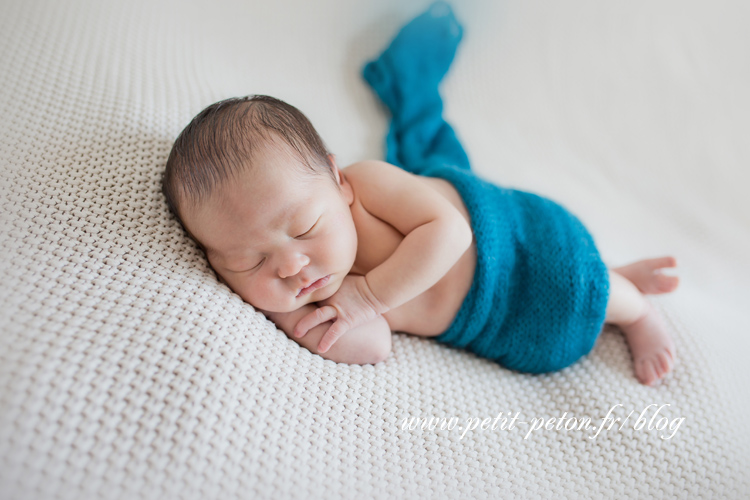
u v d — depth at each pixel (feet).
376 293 3.27
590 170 5.49
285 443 2.72
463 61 5.88
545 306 3.56
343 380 3.14
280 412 2.80
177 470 2.40
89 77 3.62
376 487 2.83
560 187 5.23
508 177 5.18
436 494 2.91
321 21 5.50
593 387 3.55
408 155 4.89
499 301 3.60
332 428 2.91
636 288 3.95
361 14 5.69
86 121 3.37
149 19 4.38
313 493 2.67
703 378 3.51
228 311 2.94
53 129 3.30
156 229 3.11
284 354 3.05
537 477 3.13
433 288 3.57
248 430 2.64
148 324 2.69
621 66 5.97
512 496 3.03
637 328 3.79
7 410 2.24
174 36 4.47
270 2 5.33
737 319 4.17
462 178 3.75
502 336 3.70
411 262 3.22
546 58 5.98
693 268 4.77
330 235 3.04
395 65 5.27
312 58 5.32
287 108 3.32
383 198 3.49
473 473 3.04
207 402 2.56
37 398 2.30
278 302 3.05
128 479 2.31
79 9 4.00
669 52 6.00
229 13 5.07
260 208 2.88
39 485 2.18
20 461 2.18
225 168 2.93
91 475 2.27
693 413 3.37
